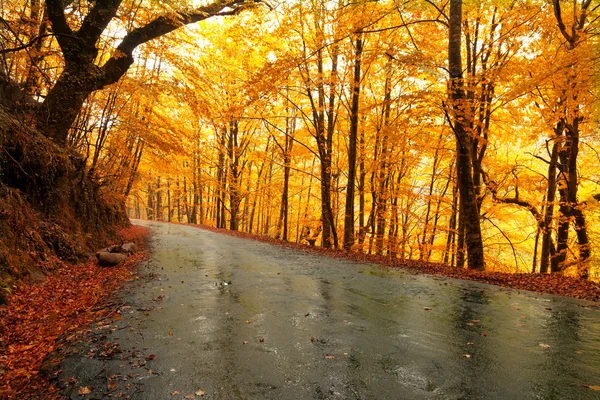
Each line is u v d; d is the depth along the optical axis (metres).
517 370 4.03
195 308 6.47
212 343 4.82
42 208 10.12
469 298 7.37
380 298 7.34
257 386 3.67
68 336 5.04
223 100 17.39
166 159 19.64
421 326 5.56
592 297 7.38
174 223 39.75
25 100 10.97
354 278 9.48
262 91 13.59
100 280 8.62
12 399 3.47
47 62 12.55
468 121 10.59
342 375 3.91
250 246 17.45
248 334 5.17
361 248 17.23
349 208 16.86
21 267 7.19
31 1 10.66
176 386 3.65
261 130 27.22
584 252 13.20
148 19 13.55
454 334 5.20
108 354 4.42
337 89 15.77
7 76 9.22
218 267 10.92
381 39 15.18
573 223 13.88
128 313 6.11
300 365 4.15
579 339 5.00
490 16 13.47
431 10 12.66
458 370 4.02
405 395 3.49
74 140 14.80
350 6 12.23
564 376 3.88
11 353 4.54
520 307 6.69
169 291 7.72
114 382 3.74
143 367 4.07
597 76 9.70
